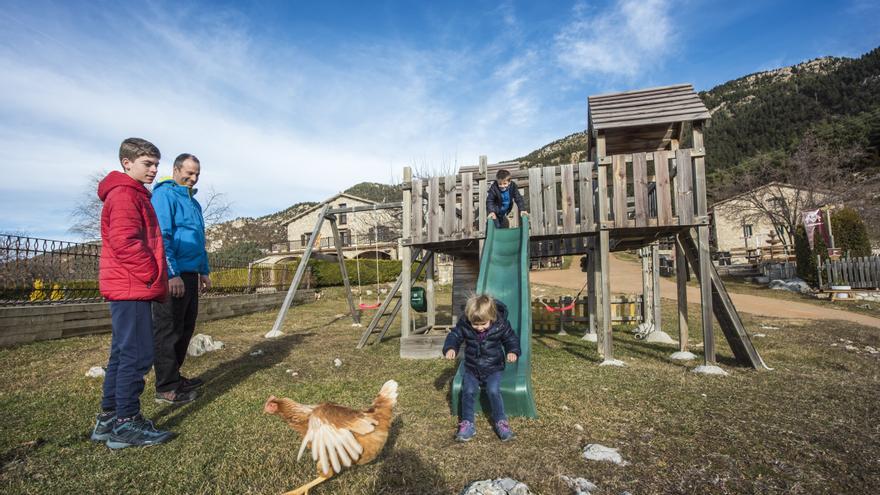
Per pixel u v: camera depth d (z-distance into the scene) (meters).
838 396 4.92
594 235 7.52
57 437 3.64
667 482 2.95
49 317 8.47
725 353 7.76
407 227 8.13
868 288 17.95
